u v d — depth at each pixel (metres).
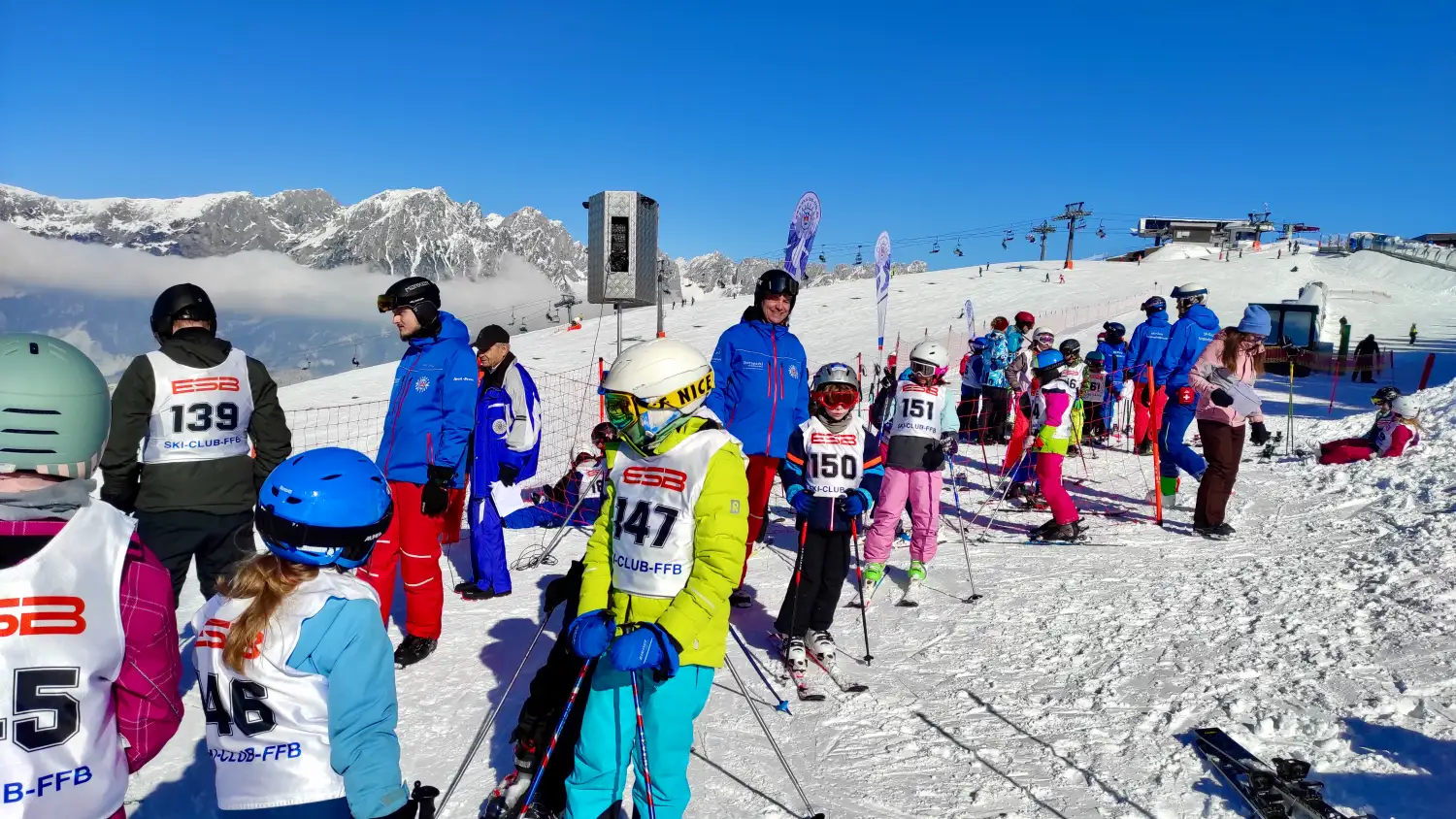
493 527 6.03
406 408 4.74
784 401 5.87
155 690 1.84
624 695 2.76
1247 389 7.15
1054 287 61.50
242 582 2.05
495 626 5.44
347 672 2.01
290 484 2.04
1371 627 4.84
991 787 3.52
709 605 2.64
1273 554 6.64
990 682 4.54
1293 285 58.94
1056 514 7.50
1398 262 61.62
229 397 4.09
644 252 8.85
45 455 1.70
